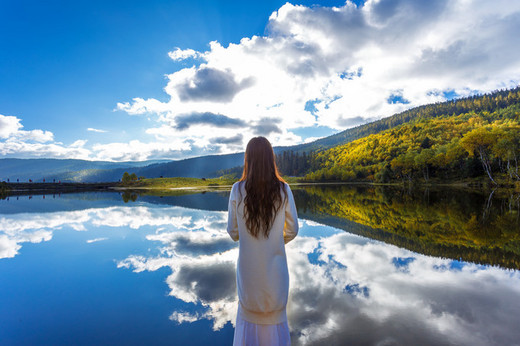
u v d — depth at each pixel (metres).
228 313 3.11
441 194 26.36
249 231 1.40
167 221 10.09
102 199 21.80
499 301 3.38
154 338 2.60
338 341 2.50
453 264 4.93
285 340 1.43
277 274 1.41
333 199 20.75
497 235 7.39
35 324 2.90
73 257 5.50
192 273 4.47
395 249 6.02
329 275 4.36
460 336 2.58
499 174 49.62
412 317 2.97
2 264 5.09
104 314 3.11
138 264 5.00
